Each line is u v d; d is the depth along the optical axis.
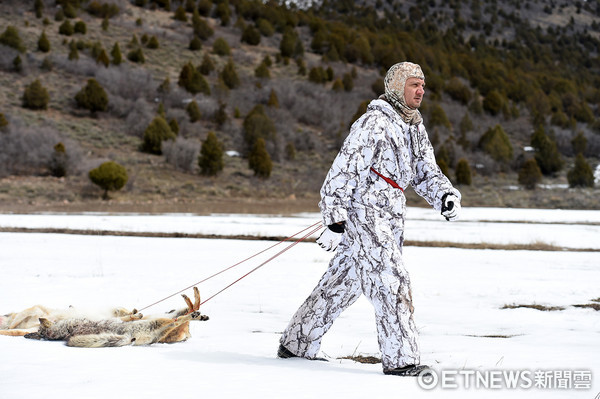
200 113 64.50
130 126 59.75
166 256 14.85
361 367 4.60
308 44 100.88
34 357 4.74
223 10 98.75
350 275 4.66
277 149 59.72
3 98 59.12
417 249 17.84
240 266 13.11
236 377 4.07
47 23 78.62
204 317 5.63
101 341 5.27
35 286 9.47
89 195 43.66
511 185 59.75
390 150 4.54
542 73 123.19
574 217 35.22
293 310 7.85
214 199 46.12
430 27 181.50
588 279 11.58
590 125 83.12
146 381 3.93
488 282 11.03
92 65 68.62
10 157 47.75
